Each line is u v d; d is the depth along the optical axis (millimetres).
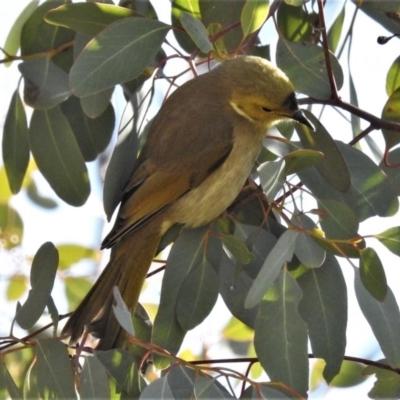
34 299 8133
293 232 7855
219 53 9469
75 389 7809
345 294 8352
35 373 8062
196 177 9172
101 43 8445
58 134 9453
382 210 8742
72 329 8539
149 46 8594
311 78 9000
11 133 9602
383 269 7836
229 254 8633
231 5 9352
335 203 8227
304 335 7859
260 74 9195
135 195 9016
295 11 9734
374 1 8953
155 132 9352
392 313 8164
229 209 9359
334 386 10094
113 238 8797
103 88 8359
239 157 9312
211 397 7520
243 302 8547
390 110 9055
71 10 8766
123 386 7926
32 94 9234
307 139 8906
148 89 9023
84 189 9539
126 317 7395
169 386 7590
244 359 8234
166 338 8406
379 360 8969
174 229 9430
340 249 7996
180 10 9469
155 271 9516
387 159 9344
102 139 9891
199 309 8453
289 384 7789
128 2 9703
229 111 9359
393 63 9578
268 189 7695
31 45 9664
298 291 7953
